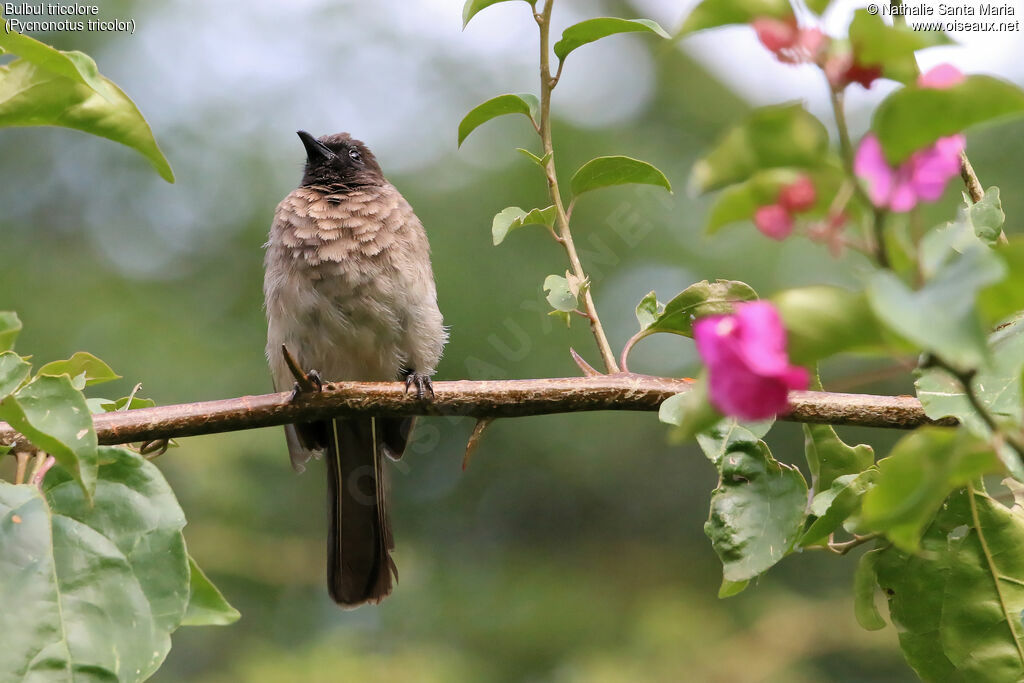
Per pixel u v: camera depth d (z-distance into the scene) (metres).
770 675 14.46
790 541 4.34
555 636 14.94
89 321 14.46
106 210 15.56
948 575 4.54
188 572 4.21
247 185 15.08
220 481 13.99
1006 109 2.41
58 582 4.11
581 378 4.90
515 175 14.07
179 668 14.27
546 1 4.97
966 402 4.12
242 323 14.58
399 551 15.30
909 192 2.48
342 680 13.47
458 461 15.15
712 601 15.53
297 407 5.02
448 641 14.86
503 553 15.72
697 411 2.54
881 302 2.19
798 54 2.57
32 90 4.27
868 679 14.55
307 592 14.66
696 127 15.68
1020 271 2.30
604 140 14.68
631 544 15.79
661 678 14.41
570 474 15.37
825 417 4.48
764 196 2.62
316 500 14.87
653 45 16.03
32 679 3.91
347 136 9.88
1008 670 4.46
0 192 15.53
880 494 2.72
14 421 3.83
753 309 2.48
